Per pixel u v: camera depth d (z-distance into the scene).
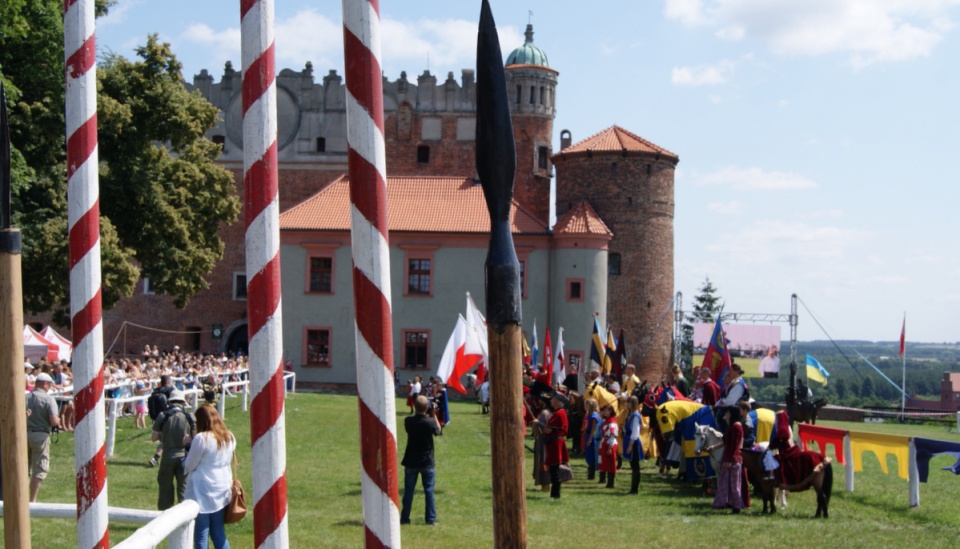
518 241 65.88
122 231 43.97
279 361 5.97
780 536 16.77
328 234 65.31
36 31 34.75
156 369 40.47
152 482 20.88
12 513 6.70
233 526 16.52
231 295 74.00
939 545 16.02
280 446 5.93
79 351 7.68
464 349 30.53
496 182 5.79
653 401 27.88
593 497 21.62
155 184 43.78
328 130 74.75
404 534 16.66
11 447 6.69
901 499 21.72
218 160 74.25
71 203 7.68
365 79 5.69
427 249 65.38
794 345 66.38
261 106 5.95
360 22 5.68
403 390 65.06
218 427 12.44
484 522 18.02
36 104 35.16
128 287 39.69
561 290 65.38
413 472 17.78
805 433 24.52
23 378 6.79
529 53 77.56
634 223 69.94
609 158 69.94
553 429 21.36
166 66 45.38
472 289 65.25
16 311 6.73
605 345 43.41
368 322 5.68
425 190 68.94
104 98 41.38
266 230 5.95
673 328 69.88
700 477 22.88
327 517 17.91
